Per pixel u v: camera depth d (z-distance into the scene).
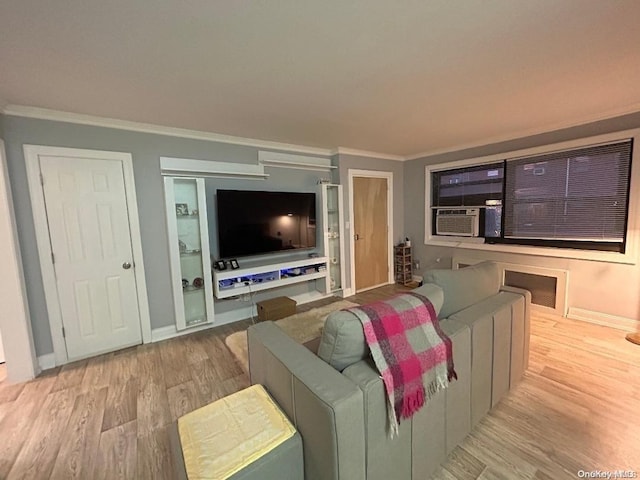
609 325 2.93
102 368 2.44
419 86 2.08
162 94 2.10
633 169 2.69
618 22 1.40
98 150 2.59
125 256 2.77
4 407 1.96
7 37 1.37
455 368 1.42
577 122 2.96
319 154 4.05
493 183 3.80
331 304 3.77
